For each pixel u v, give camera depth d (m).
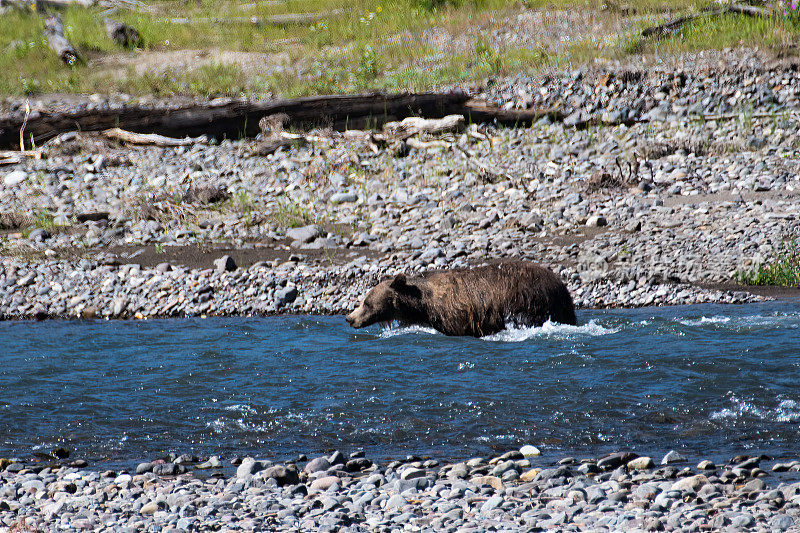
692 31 82.75
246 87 83.94
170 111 74.25
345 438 25.17
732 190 58.44
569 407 26.84
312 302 46.62
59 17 103.19
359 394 28.92
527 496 19.59
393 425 26.00
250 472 22.08
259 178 67.44
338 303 46.19
